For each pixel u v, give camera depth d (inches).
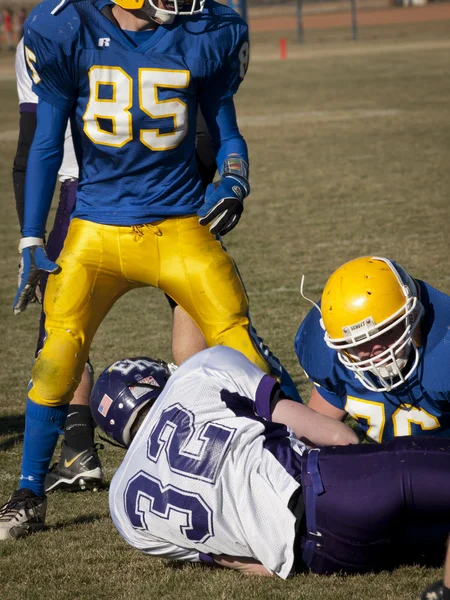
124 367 438.9
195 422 384.8
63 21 476.1
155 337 866.8
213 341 499.8
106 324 924.0
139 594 385.1
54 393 478.9
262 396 405.7
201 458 376.8
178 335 573.6
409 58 4055.1
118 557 431.2
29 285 496.1
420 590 374.6
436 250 1119.0
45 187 503.2
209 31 494.6
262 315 905.5
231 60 503.5
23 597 389.7
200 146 590.9
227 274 499.8
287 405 409.1
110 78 478.6
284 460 382.9
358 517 368.2
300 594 372.2
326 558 382.0
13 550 446.9
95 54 477.4
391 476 366.9
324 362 441.7
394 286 406.9
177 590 386.9
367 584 381.7
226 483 376.5
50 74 482.9
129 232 488.4
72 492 550.3
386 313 401.4
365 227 1285.7
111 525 479.5
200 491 374.6
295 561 389.4
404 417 434.3
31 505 474.6
